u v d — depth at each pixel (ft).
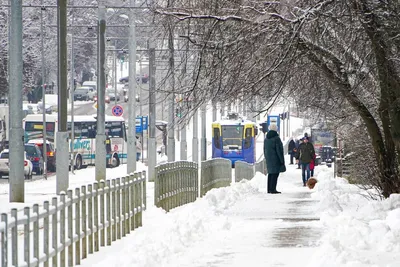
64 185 231.09
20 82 203.00
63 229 99.91
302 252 112.78
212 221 151.12
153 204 189.06
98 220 118.73
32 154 437.58
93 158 529.86
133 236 134.10
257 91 159.02
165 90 168.55
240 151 547.49
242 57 154.40
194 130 453.58
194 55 162.61
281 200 207.82
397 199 164.55
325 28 147.02
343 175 323.78
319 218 159.12
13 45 204.13
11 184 201.16
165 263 103.91
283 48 150.92
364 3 139.64
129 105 337.11
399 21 139.64
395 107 165.78
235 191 217.36
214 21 153.28
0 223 78.79
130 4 340.80
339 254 101.40
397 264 99.09
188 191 224.33
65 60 231.50
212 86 159.84
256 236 129.90
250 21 151.53
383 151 182.91
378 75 161.38
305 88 179.22
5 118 572.51
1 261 79.82
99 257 111.65
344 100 197.98
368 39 148.56
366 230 119.55
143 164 518.78
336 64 161.17
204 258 108.17
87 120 526.98
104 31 305.53
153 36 165.07
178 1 159.43
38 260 89.66
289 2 147.33
